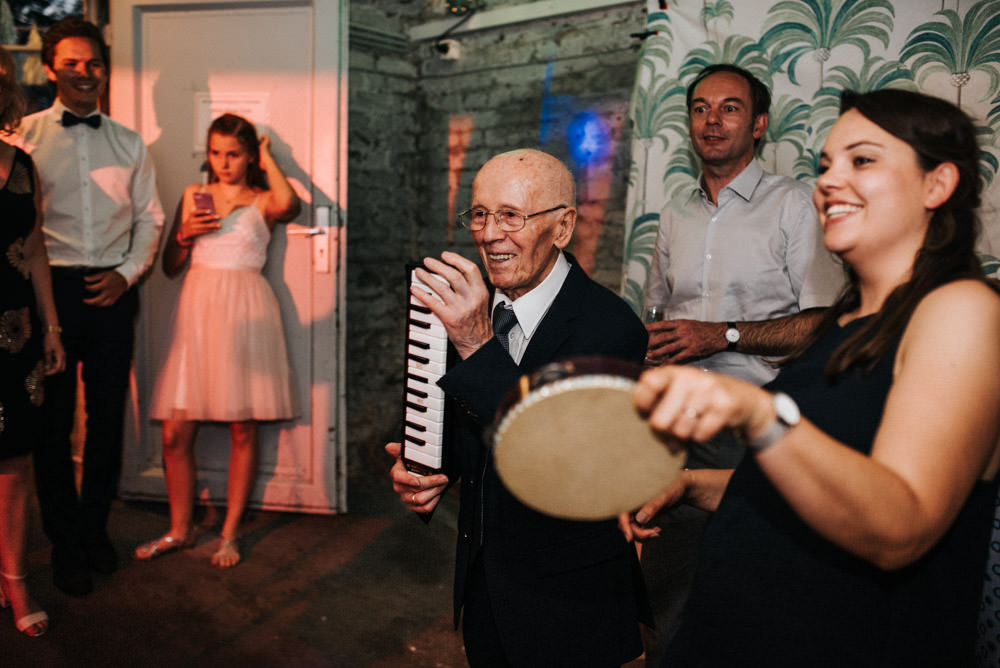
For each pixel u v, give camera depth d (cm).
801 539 81
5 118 220
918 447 66
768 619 82
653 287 250
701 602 90
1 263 214
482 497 130
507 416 68
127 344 285
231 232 292
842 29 230
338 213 325
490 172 135
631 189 272
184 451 296
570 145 360
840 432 78
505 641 125
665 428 62
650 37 263
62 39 271
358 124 391
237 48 325
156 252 303
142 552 291
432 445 135
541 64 365
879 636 77
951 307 71
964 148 77
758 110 220
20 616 236
